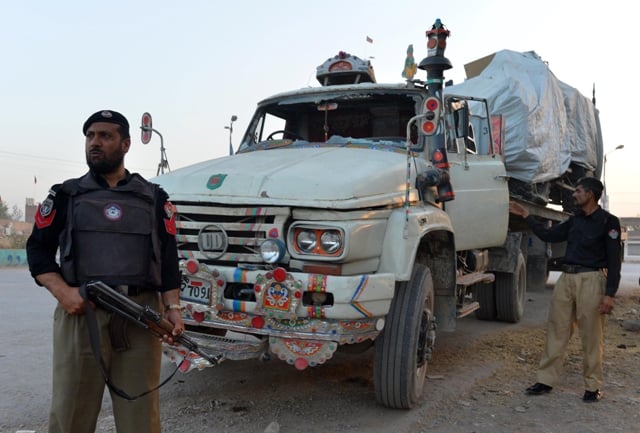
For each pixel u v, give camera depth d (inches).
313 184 157.3
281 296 149.2
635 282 655.8
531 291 459.2
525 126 327.6
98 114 104.0
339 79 254.2
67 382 101.7
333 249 151.6
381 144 212.1
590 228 187.9
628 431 158.2
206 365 152.0
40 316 335.0
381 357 167.5
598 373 184.7
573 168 432.1
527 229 361.1
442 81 210.1
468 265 250.7
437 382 201.3
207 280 155.6
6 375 202.4
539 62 370.3
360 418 165.3
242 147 244.8
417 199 183.8
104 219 102.2
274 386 195.3
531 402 183.2
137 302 105.3
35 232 101.7
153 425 108.0
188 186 167.9
